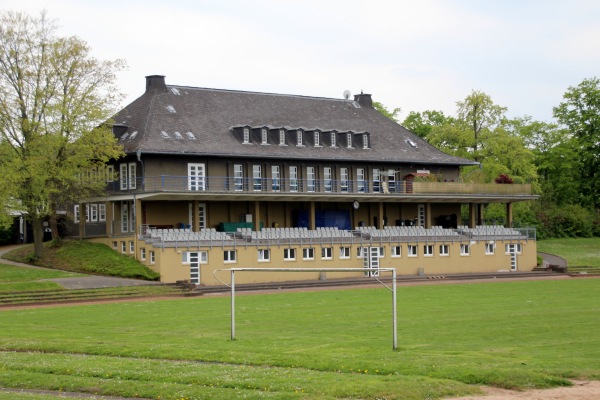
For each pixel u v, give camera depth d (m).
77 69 65.12
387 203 84.06
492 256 79.75
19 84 63.66
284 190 76.12
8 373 26.31
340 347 31.33
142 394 23.45
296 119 82.38
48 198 64.44
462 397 22.84
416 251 75.50
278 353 29.23
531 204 101.56
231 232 68.00
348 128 84.81
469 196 82.44
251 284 63.91
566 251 92.75
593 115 106.81
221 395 22.62
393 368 25.91
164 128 72.19
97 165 67.00
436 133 95.44
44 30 64.44
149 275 62.34
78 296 53.53
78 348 30.78
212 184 71.94
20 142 64.12
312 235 71.06
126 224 69.88
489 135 93.12
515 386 24.00
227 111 78.62
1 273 60.38
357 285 65.19
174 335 35.25
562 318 41.19
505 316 42.16
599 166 108.50
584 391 23.61
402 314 43.41
